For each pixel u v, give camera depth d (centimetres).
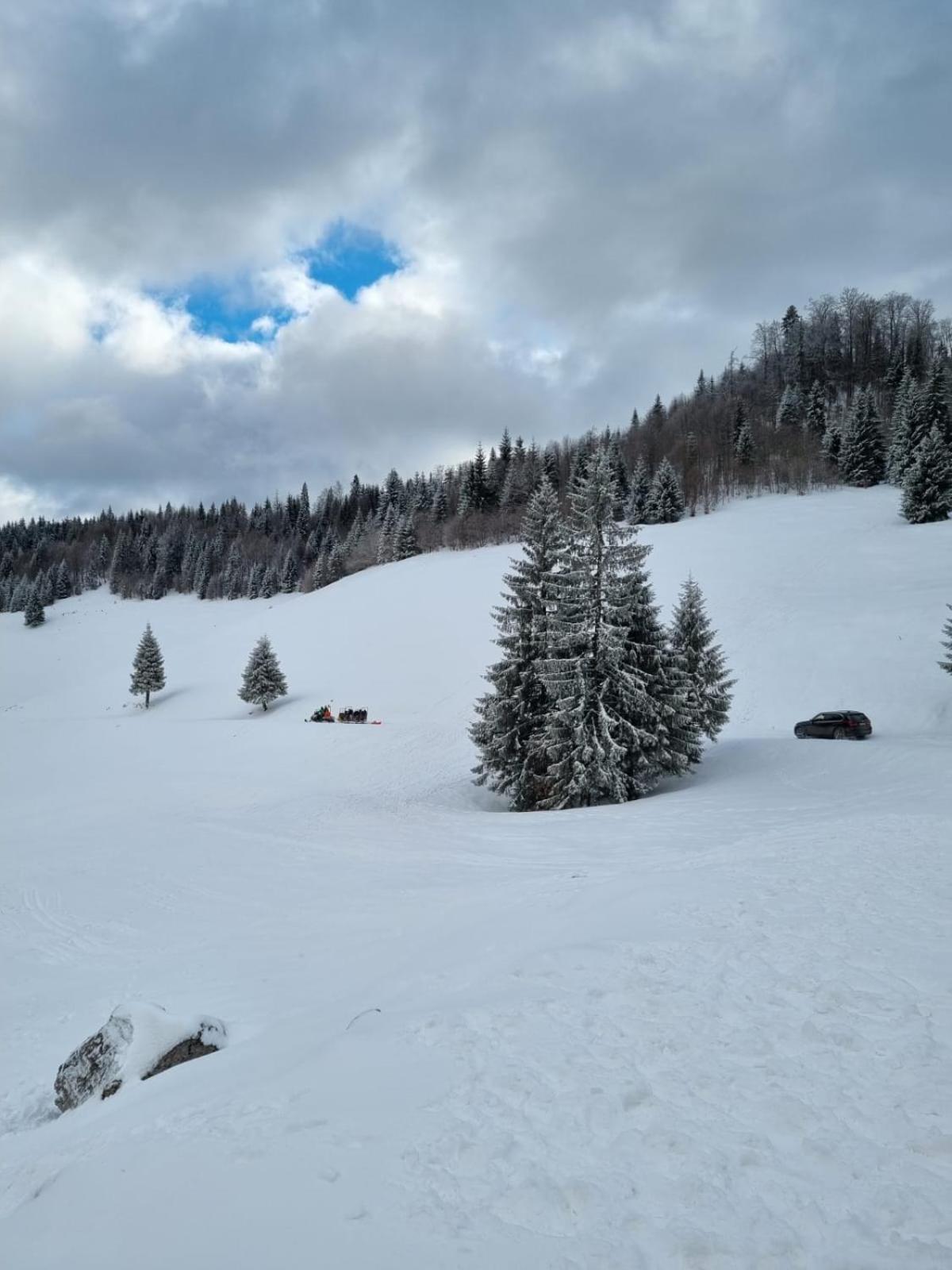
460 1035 539
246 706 5247
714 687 2802
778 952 627
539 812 2005
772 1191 336
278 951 980
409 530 9538
